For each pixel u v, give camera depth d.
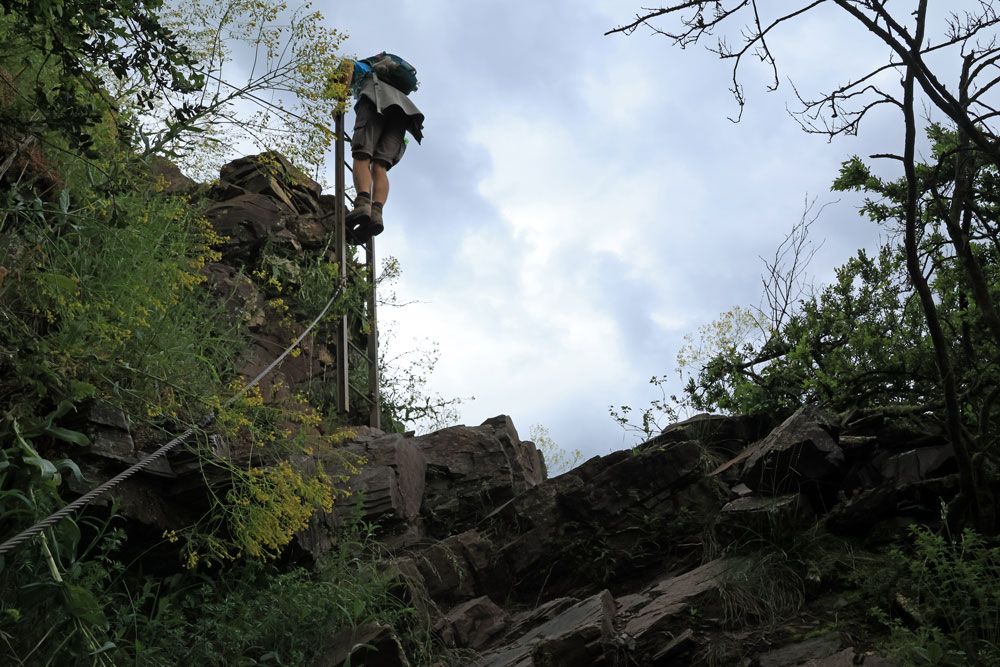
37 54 4.75
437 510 6.73
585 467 6.36
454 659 5.02
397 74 8.95
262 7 5.05
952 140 4.82
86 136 3.85
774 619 4.60
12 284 4.20
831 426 5.48
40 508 3.49
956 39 3.64
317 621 4.61
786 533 5.05
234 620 4.50
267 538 4.55
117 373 4.67
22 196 4.66
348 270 8.56
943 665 3.88
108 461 4.39
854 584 4.69
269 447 5.33
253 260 8.03
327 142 5.38
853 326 6.09
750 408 6.65
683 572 5.54
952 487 4.91
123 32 3.73
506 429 7.67
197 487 4.72
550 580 5.88
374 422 8.25
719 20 3.42
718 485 5.98
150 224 5.19
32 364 4.06
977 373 4.86
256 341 7.23
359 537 5.96
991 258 5.12
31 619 3.34
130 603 4.21
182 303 5.52
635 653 4.57
